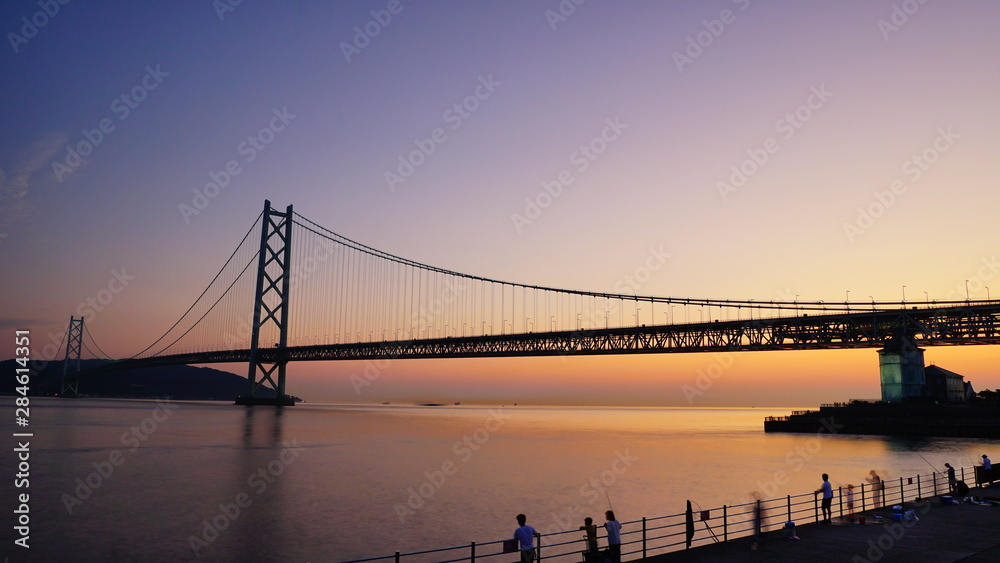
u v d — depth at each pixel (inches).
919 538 818.8
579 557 1109.1
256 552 1145.4
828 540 817.5
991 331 3678.6
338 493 1774.1
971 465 2333.9
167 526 1349.7
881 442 3452.3
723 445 3602.4
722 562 716.7
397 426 5733.3
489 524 1374.3
